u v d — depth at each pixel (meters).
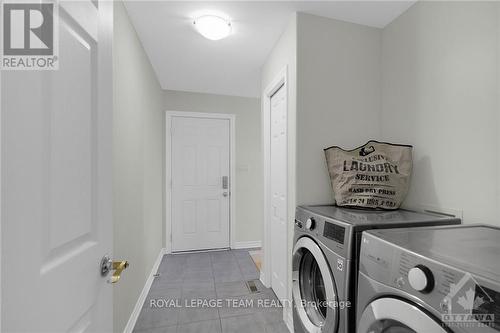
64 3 0.59
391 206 1.48
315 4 1.63
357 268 1.04
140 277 2.07
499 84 1.14
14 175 0.45
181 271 2.81
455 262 0.64
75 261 0.63
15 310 0.45
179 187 3.47
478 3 1.23
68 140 0.60
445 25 1.40
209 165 3.57
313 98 1.73
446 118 1.39
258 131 3.73
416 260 0.71
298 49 1.71
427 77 1.51
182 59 2.49
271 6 1.66
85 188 0.68
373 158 1.56
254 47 2.24
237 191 3.66
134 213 1.89
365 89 1.86
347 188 1.56
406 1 1.59
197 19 1.79
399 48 1.73
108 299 0.81
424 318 0.65
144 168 2.26
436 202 1.44
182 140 3.48
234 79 3.05
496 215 1.14
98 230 0.75
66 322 0.59
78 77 0.65
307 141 1.72
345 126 1.80
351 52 1.83
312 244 1.32
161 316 1.94
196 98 3.52
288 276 1.84
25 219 0.47
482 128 1.21
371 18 1.79
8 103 0.45
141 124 2.15
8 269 0.44
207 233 3.56
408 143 1.65
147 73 2.42
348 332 1.03
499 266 0.62
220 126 3.62
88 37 0.70
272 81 2.18
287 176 1.86
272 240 2.35
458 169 1.32
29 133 0.49
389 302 0.77
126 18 1.71
